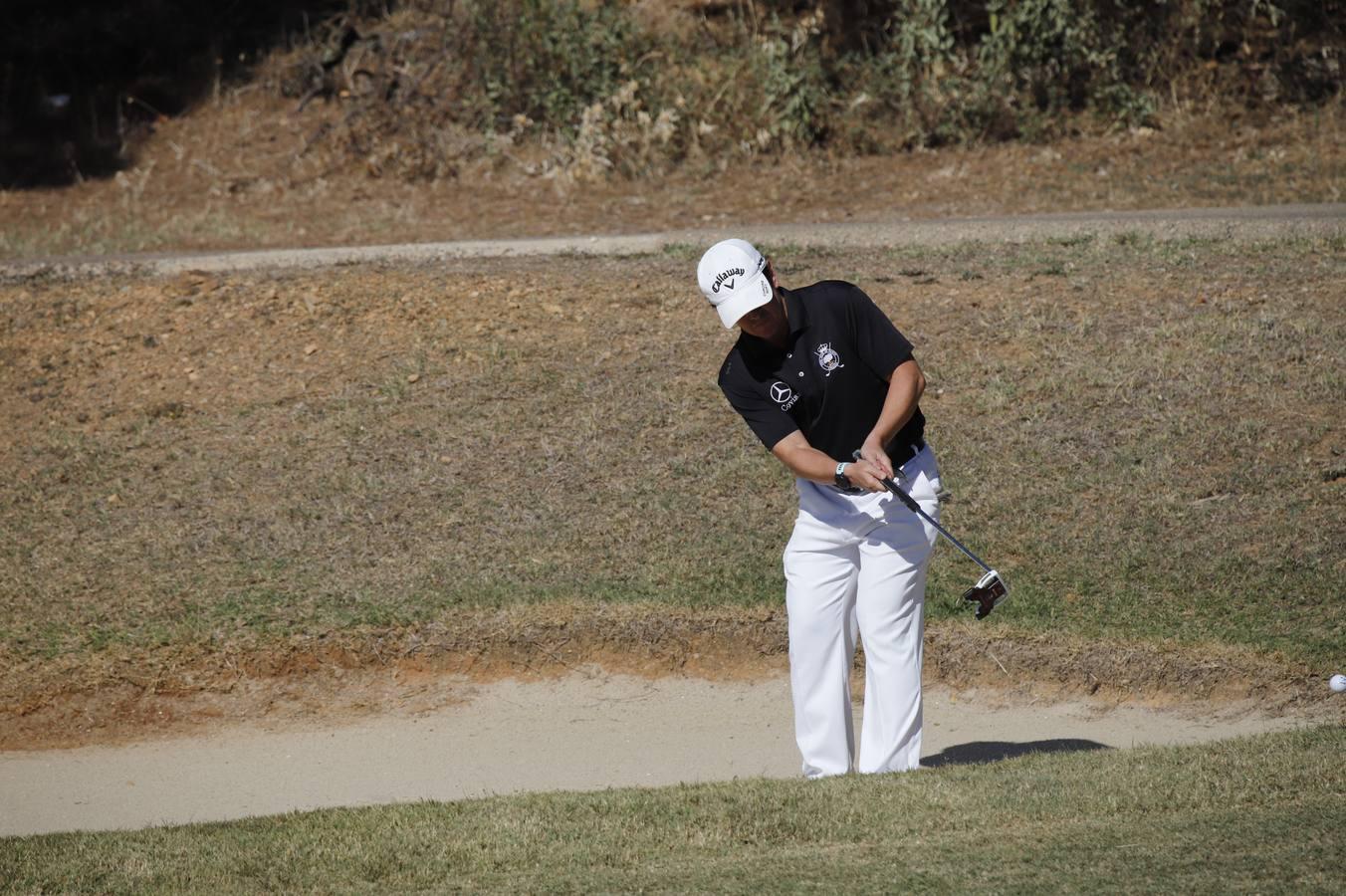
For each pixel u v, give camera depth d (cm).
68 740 2191
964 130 5791
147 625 2392
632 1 6769
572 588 2416
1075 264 3691
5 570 2617
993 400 2945
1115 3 5841
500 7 6456
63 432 3180
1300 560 2327
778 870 1252
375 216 5391
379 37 6881
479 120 6306
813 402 1617
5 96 6819
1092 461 2702
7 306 3909
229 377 3372
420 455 2938
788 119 5834
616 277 3828
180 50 7138
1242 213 4200
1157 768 1505
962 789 1472
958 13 6391
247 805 1947
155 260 4391
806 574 1689
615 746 2098
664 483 2772
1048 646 2172
